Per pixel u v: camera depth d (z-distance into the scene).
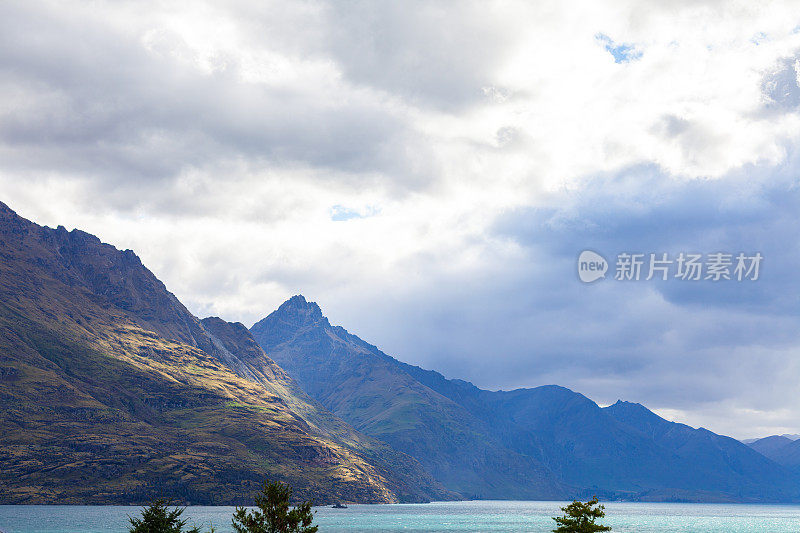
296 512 85.69
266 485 86.62
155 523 97.56
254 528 84.62
